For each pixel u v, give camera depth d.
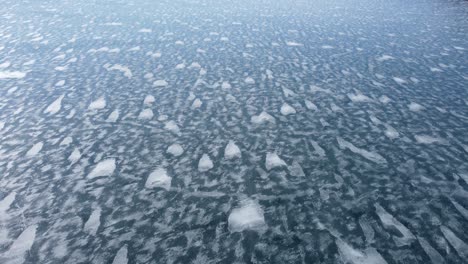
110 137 4.13
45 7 13.02
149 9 13.64
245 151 3.85
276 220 2.80
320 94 5.65
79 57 7.43
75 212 2.89
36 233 2.66
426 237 2.63
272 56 7.94
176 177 3.38
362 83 6.23
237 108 5.02
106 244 2.56
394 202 3.02
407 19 13.05
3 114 4.68
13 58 7.18
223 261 2.40
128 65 7.00
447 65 7.47
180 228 2.72
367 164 3.61
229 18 12.47
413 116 4.85
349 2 17.56
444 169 3.54
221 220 2.80
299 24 11.79
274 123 4.54
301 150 3.87
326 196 3.09
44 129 4.29
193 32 10.12
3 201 3.01
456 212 2.91
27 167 3.50
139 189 3.20
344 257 2.44
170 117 4.68
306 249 2.51
